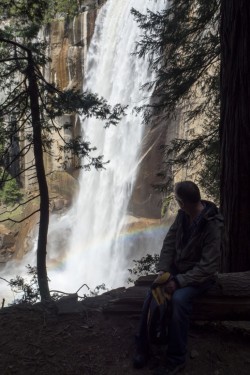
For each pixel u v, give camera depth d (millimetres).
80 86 31531
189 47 10219
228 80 5203
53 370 3736
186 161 10633
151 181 24688
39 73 10367
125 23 27828
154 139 24250
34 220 30328
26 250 29422
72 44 31531
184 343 3529
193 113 11062
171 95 10445
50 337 4125
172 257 3738
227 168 5246
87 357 3830
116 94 27984
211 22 10430
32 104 10258
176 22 10156
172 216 22609
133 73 26656
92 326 4211
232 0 5059
